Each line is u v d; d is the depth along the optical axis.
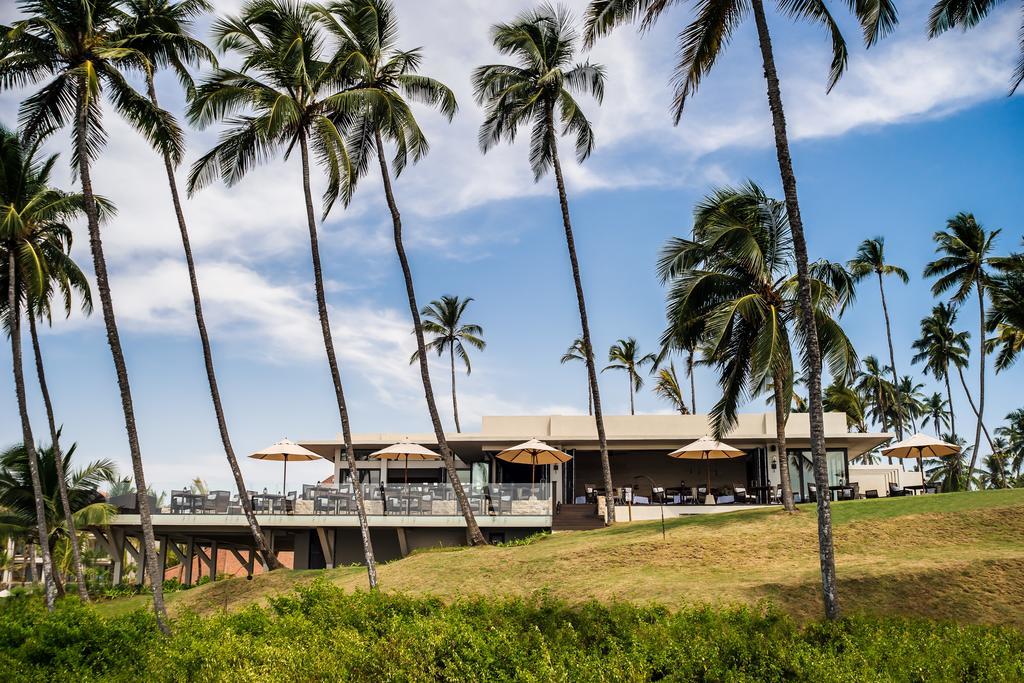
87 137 19.28
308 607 15.61
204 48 22.59
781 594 17.27
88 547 45.78
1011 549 19.08
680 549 21.55
